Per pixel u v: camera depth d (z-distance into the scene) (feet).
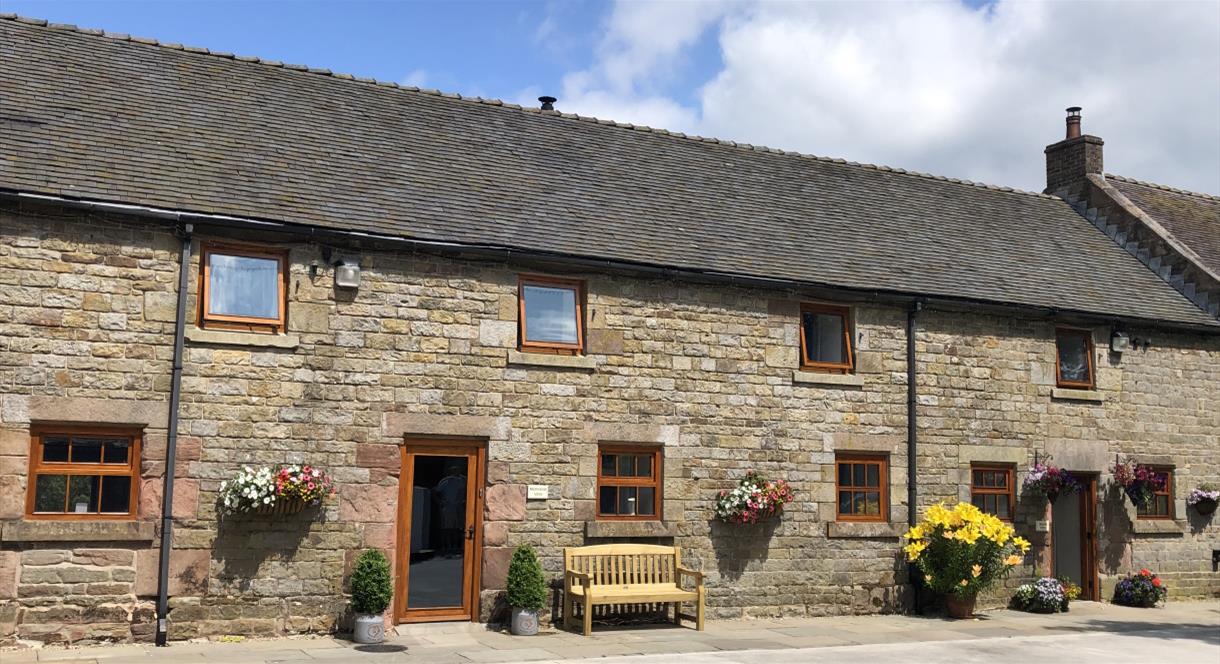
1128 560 52.19
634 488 42.06
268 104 44.27
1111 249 61.05
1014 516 49.52
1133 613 48.39
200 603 34.55
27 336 33.06
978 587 44.96
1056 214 64.03
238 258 36.55
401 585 37.83
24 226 33.40
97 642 33.17
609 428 41.27
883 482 46.88
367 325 37.78
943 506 47.34
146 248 34.91
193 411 34.99
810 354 46.06
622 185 48.65
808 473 44.91
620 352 41.81
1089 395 51.62
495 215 41.81
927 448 47.52
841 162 60.08
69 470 33.53
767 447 44.16
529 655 33.58
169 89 42.39
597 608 40.63
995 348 49.75
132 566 33.76
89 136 37.14
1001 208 61.87
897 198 58.08
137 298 34.60
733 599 42.98
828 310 46.70
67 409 33.24
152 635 33.83
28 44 41.55
